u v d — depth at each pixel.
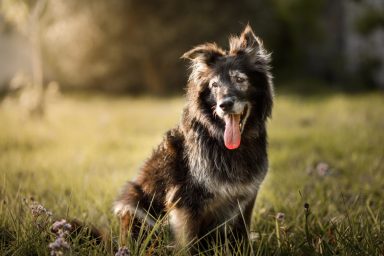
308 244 4.80
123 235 5.14
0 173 8.09
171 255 4.78
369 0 27.05
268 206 6.36
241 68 5.23
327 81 31.08
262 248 4.89
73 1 26.55
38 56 16.88
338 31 31.86
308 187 7.51
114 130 14.89
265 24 29.88
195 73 5.39
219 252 4.75
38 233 4.68
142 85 30.69
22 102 16.47
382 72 29.30
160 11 28.11
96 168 9.38
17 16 16.45
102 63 29.05
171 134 5.36
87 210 6.04
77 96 26.42
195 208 5.04
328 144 11.48
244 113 5.20
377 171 8.47
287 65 31.36
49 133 13.98
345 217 5.46
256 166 5.19
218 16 28.77
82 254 4.46
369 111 17.38
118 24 27.69
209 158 5.02
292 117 17.17
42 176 8.43
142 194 5.34
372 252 4.53
